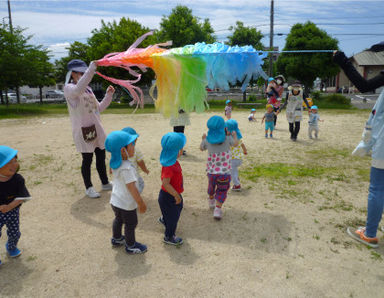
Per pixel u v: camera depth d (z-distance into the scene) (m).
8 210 2.90
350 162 7.05
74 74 4.72
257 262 3.23
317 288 2.82
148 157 7.57
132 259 3.29
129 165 3.16
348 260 3.27
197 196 5.07
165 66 4.22
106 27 28.81
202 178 5.96
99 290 2.80
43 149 8.45
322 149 8.38
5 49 20.06
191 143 9.33
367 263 3.22
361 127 12.19
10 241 3.23
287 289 2.81
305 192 5.20
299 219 4.20
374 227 3.50
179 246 3.54
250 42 30.06
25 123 14.38
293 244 3.58
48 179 5.91
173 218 3.46
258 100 31.28
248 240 3.67
